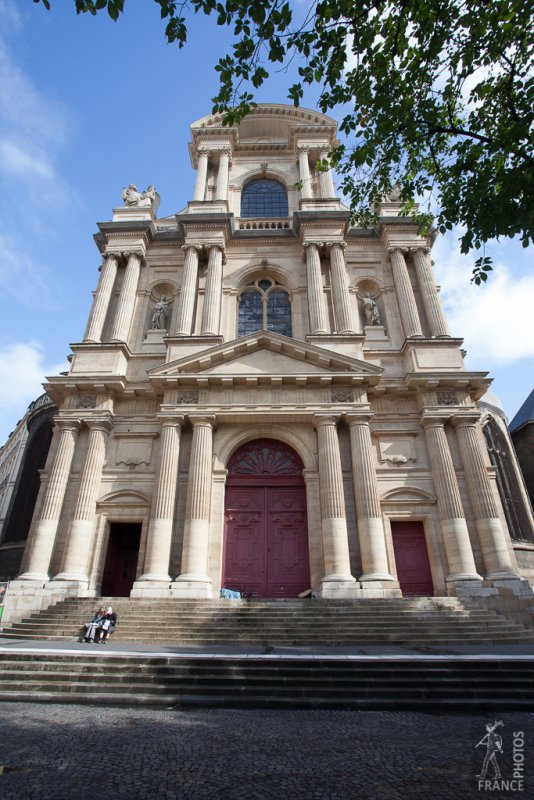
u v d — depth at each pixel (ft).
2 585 56.85
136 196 92.17
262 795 14.87
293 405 63.26
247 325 80.28
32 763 17.17
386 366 71.51
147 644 40.52
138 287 81.30
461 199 33.19
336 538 55.36
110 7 21.88
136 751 18.62
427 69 31.14
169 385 65.05
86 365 69.41
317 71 30.07
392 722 23.04
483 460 61.57
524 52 29.32
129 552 65.21
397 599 49.96
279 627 44.34
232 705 26.08
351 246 85.25
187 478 62.08
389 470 63.26
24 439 106.52
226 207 87.30
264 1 24.91
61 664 30.30
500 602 52.19
